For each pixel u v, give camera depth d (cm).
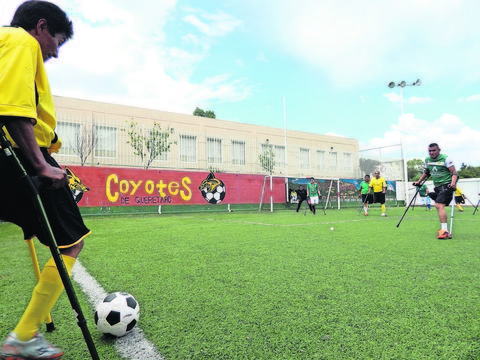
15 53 113
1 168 118
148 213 1153
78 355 138
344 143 2975
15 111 108
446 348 139
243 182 1409
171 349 142
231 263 314
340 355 133
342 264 306
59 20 134
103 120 1794
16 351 121
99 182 1064
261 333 156
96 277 263
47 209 129
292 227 672
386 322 167
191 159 2111
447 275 263
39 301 128
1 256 371
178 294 218
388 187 1980
